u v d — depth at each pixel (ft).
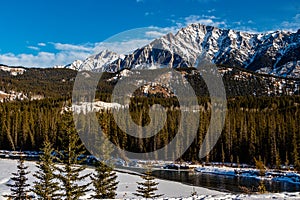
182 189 134.31
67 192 88.28
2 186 125.08
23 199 101.81
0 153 289.12
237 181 167.43
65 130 89.40
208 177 182.29
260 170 184.85
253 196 52.16
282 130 246.27
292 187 148.97
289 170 204.74
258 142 245.65
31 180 135.95
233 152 254.06
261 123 263.29
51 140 269.23
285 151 236.84
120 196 110.83
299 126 240.94
